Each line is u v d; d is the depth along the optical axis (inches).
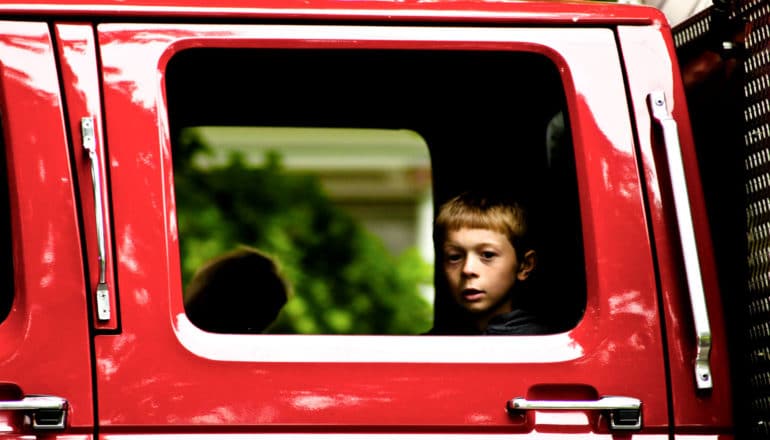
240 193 895.7
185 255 823.7
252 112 416.5
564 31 344.5
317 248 928.3
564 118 350.3
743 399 357.7
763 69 347.6
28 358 305.9
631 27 346.6
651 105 340.8
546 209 382.0
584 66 342.3
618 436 325.7
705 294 337.4
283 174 923.4
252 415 312.3
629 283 332.5
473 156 425.1
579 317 335.3
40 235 311.0
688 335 331.9
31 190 312.2
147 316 312.2
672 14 408.2
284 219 914.1
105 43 321.7
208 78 375.2
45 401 303.7
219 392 311.9
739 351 360.5
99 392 307.7
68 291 309.9
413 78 382.0
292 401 314.2
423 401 318.7
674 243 335.9
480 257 380.8
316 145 1213.7
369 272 932.0
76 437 305.9
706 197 385.7
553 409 321.7
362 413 316.2
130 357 309.9
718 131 375.6
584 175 336.8
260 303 422.0
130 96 320.5
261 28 331.6
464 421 319.3
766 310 342.6
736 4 363.6
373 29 336.8
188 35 327.0
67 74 318.0
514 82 378.9
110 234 314.3
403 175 1267.2
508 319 364.8
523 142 399.5
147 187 317.4
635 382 328.2
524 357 324.2
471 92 397.1
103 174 314.7
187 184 858.8
